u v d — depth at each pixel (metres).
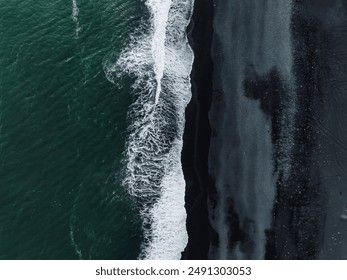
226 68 44.62
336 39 44.91
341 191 38.78
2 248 37.06
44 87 45.03
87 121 43.41
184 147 42.09
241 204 38.69
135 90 45.41
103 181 40.44
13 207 38.75
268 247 37.19
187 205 39.47
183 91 45.03
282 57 44.22
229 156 40.69
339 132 41.03
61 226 38.19
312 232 37.50
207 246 37.66
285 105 42.09
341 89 42.69
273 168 39.78
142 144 42.38
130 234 38.25
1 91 44.47
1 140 41.81
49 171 40.56
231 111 42.56
